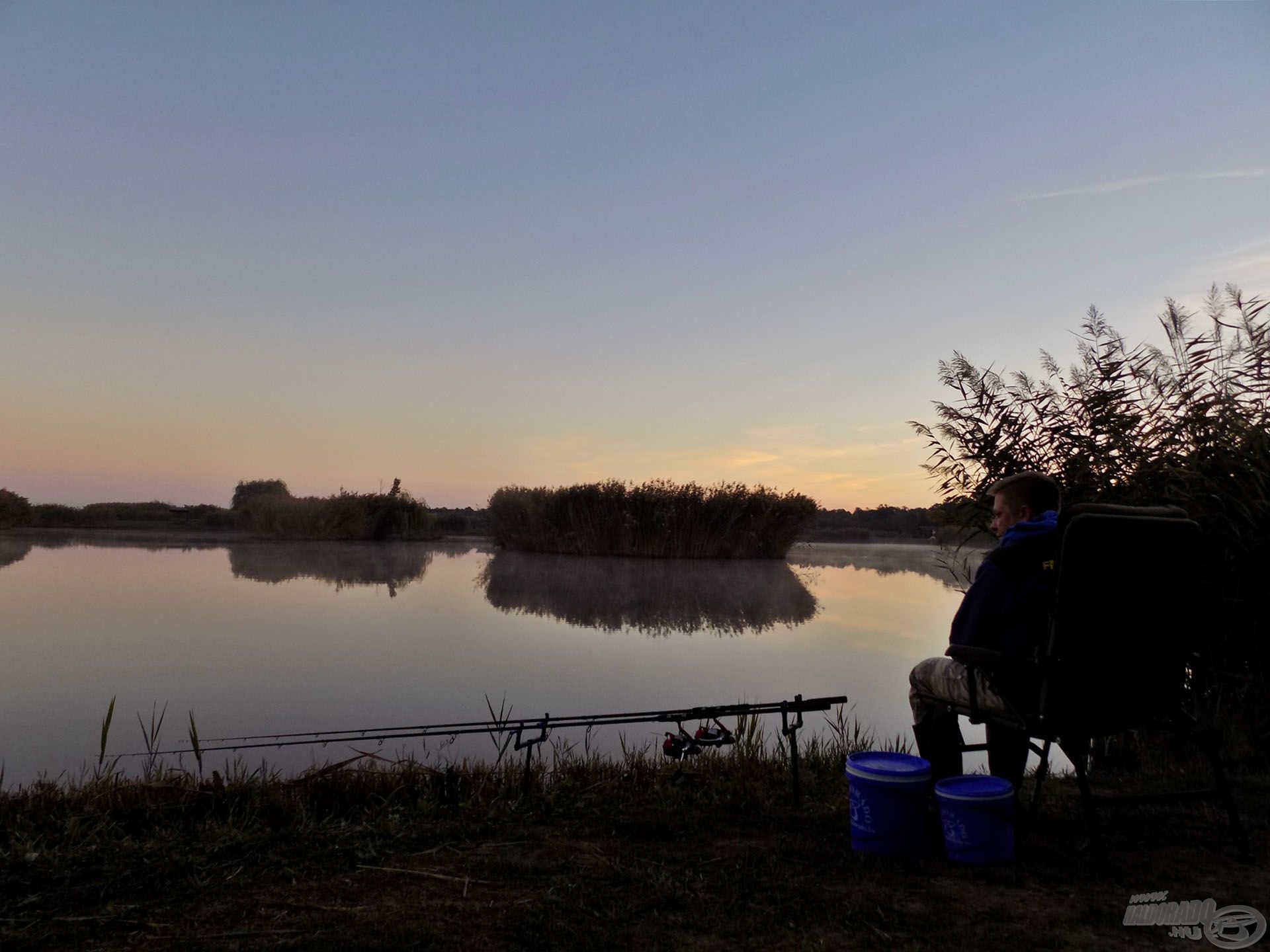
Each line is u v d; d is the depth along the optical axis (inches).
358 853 107.7
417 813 127.1
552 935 84.7
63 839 111.3
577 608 373.7
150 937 83.9
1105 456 171.6
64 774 140.9
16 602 330.0
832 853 110.1
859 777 110.0
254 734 168.1
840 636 308.7
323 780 138.8
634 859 107.3
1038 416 177.8
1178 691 108.0
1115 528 99.7
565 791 138.7
